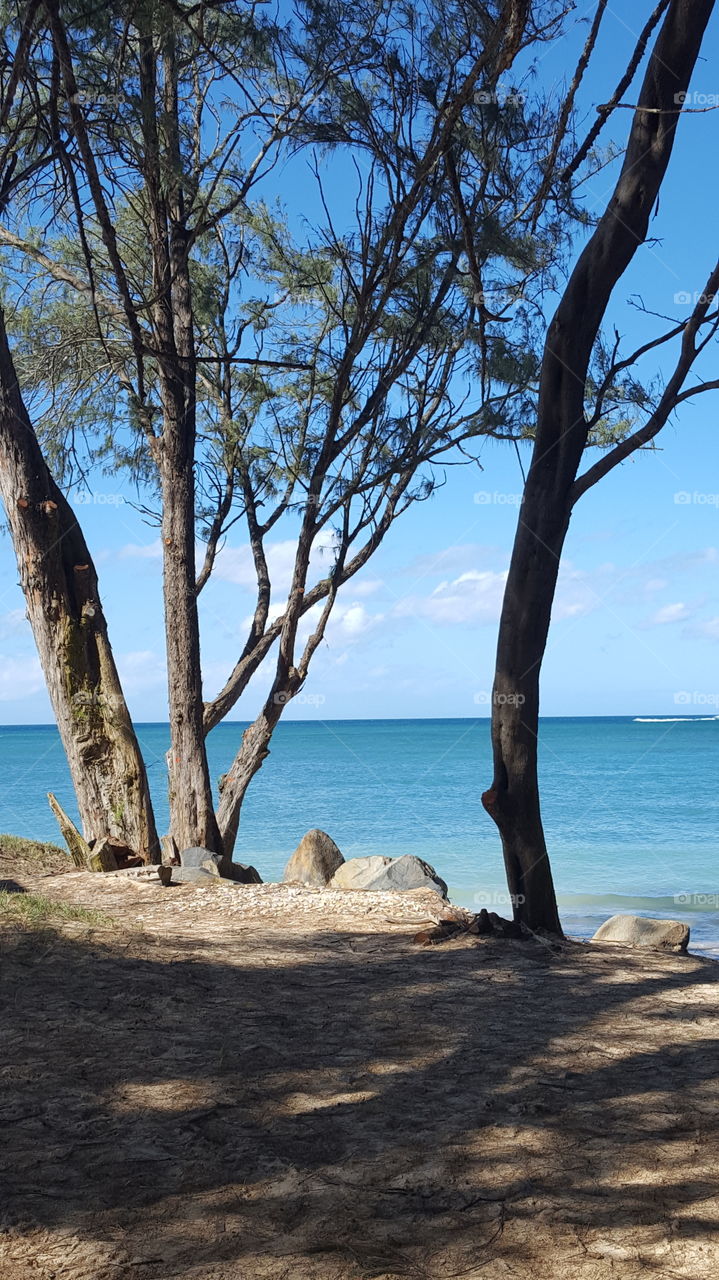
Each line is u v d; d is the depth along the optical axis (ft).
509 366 38.34
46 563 40.34
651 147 24.52
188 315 45.06
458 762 214.69
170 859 42.06
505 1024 18.53
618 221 24.63
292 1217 10.84
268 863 73.31
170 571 45.11
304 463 47.37
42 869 39.37
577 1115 13.84
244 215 47.78
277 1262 9.87
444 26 30.83
